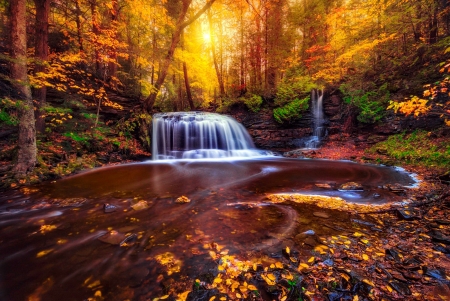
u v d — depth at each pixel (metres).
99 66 15.39
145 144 12.38
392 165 9.14
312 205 4.71
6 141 8.58
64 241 3.24
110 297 2.14
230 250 2.91
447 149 8.40
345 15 16.75
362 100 13.01
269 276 2.35
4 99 6.20
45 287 2.31
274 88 18.02
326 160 11.38
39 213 4.32
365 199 5.12
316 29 20.14
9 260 2.79
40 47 8.73
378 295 2.06
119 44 11.58
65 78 11.22
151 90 13.62
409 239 3.12
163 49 14.59
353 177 7.51
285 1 19.59
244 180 7.29
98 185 6.53
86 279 2.41
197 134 14.09
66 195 5.50
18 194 5.53
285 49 20.81
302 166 9.82
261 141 15.35
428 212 4.06
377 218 3.95
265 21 18.67
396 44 13.70
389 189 5.80
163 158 12.38
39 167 7.24
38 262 2.74
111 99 13.48
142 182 6.97
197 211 4.42
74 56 10.50
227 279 2.33
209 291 2.17
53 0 11.03
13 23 6.32
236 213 4.27
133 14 13.49
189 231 3.51
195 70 19.41
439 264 2.51
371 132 12.81
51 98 11.04
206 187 6.38
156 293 2.17
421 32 12.53
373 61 14.80
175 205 4.79
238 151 13.90
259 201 5.04
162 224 3.79
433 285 2.17
